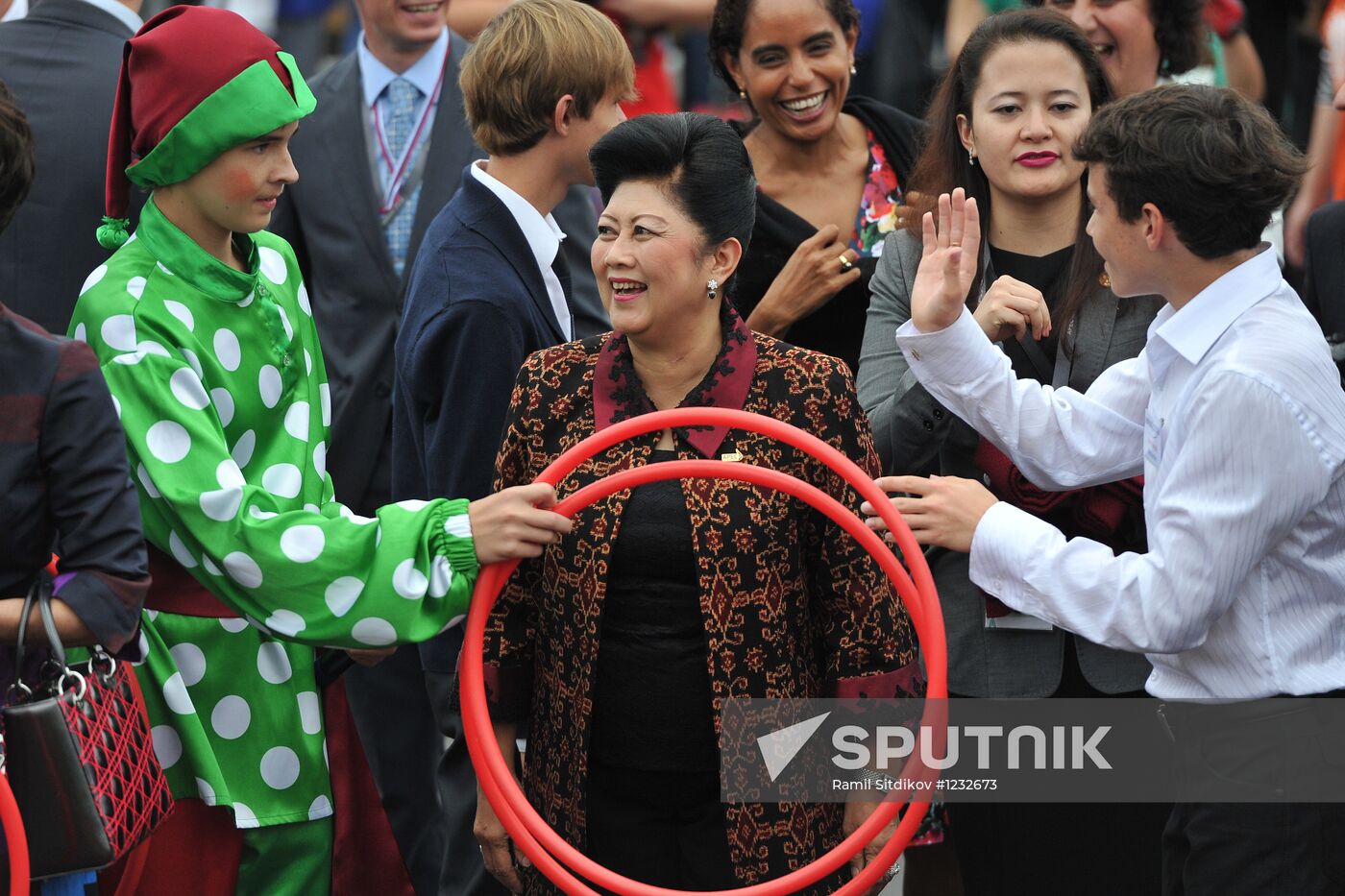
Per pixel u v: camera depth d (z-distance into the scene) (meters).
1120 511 10.25
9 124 8.20
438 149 13.73
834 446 8.97
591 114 10.98
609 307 9.00
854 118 13.36
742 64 12.98
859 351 12.67
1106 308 10.56
